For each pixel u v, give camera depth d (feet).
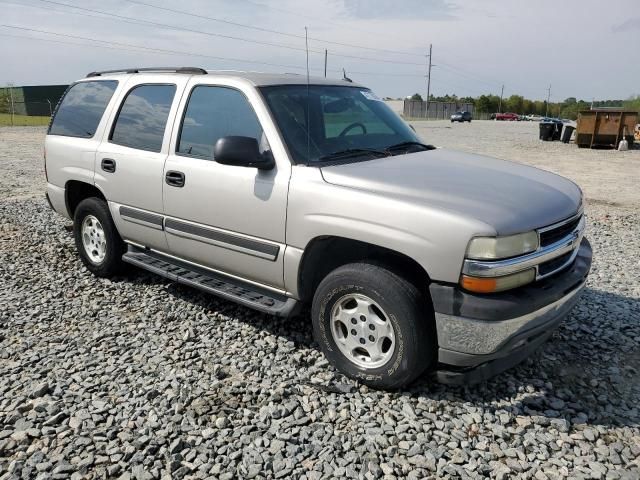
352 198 11.44
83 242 18.90
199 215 14.39
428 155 14.19
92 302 16.61
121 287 17.85
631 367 13.00
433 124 173.78
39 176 41.88
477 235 10.11
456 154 14.82
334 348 12.32
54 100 174.60
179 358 13.17
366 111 15.42
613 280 18.90
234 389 11.80
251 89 13.65
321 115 14.03
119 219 16.98
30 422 10.68
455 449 10.05
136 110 16.65
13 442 10.11
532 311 10.55
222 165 13.76
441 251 10.37
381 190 11.37
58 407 11.11
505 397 11.68
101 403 11.26
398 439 10.24
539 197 11.68
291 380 12.19
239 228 13.51
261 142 13.15
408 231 10.69
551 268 11.34
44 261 20.44
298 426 10.62
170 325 14.98
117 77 17.85
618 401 11.62
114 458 9.72
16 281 18.35
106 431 10.45
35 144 67.41
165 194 15.17
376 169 12.37
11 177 41.06
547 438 10.37
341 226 11.51
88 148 17.75
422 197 11.00
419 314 10.87
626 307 16.42
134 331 14.67
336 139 13.71
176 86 15.53
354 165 12.72
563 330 14.74
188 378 12.26
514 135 108.37
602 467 9.60
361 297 11.62
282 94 13.85
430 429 10.59
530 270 10.75
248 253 13.43
